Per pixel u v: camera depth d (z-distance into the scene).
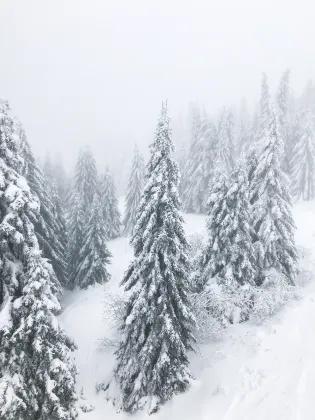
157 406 12.23
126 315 13.48
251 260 16.50
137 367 12.64
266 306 15.65
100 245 26.25
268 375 12.93
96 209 26.67
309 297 17.86
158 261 12.06
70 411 11.51
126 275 13.83
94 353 16.75
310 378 12.43
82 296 24.73
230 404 11.98
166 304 12.20
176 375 12.66
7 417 9.47
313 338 14.62
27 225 11.31
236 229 15.76
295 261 18.58
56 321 10.87
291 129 40.62
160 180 11.57
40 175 22.69
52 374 10.64
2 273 11.12
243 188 15.38
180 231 12.28
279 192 17.81
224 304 15.75
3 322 9.94
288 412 11.23
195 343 15.09
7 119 11.50
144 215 12.09
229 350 14.73
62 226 26.39
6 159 11.48
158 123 11.88
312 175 37.09
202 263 17.30
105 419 12.55
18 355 10.21
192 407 12.20
